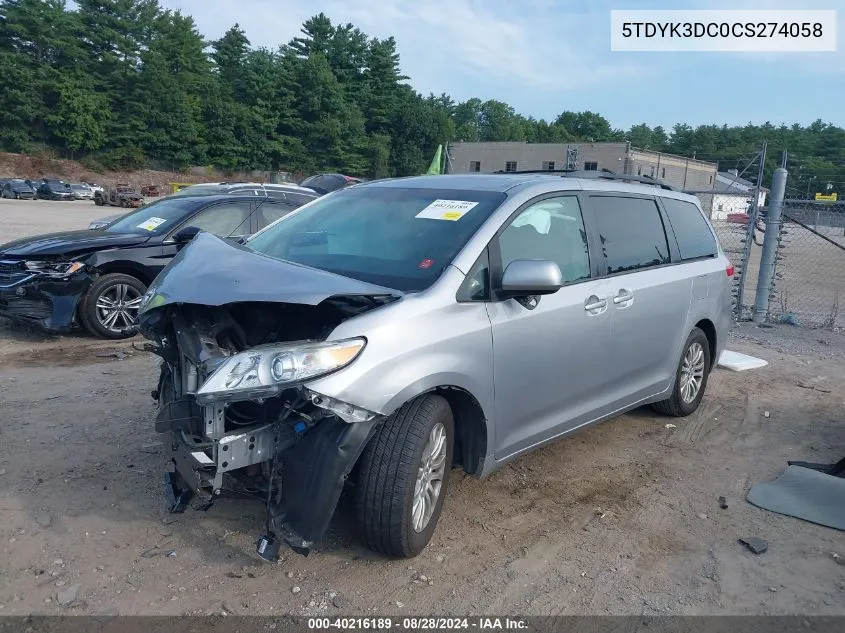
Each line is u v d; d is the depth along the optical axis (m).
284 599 3.16
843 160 11.16
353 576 3.35
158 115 73.44
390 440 3.24
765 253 10.10
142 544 3.52
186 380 3.33
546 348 4.00
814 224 11.26
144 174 71.94
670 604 3.28
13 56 68.06
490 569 3.48
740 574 3.54
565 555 3.64
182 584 3.23
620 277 4.68
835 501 4.28
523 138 120.38
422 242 3.87
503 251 3.86
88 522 3.69
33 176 65.94
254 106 78.88
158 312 3.59
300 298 3.05
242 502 3.94
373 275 3.69
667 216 5.46
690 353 5.65
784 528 4.01
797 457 5.07
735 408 6.14
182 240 5.92
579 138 118.06
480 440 3.73
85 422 5.01
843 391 6.77
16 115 67.94
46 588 3.16
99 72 73.56
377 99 87.50
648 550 3.73
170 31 78.44
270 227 4.73
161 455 4.49
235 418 3.22
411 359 3.24
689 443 5.27
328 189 15.24
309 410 3.08
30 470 4.23
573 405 4.36
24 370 6.31
